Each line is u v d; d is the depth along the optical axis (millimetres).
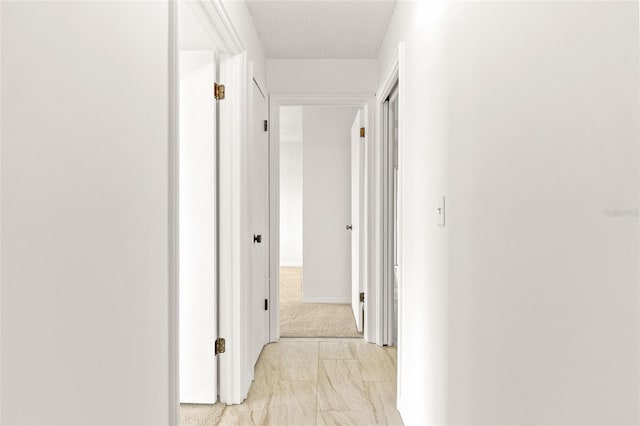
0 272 602
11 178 622
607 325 653
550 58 803
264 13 2594
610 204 642
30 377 665
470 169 1229
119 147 946
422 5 1812
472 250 1211
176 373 1276
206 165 2193
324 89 3348
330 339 3422
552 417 803
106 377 895
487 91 1104
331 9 2561
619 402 629
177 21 1288
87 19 816
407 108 2162
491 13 1077
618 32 621
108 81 897
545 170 823
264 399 2342
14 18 626
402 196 2213
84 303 810
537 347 855
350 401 2326
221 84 2262
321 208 4711
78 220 789
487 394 1104
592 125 683
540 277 843
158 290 1174
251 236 2531
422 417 1771
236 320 2277
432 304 1626
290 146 7926
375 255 3311
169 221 1258
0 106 600
